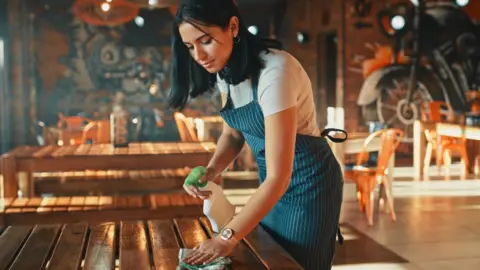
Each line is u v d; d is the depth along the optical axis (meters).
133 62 11.03
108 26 10.90
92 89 10.88
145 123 10.91
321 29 9.84
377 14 9.55
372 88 9.58
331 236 1.80
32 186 4.25
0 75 10.12
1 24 10.07
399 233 4.41
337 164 1.80
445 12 9.77
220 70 1.62
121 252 1.75
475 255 3.83
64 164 4.05
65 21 10.67
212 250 1.48
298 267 1.56
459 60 9.86
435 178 7.13
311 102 1.71
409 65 9.69
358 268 3.54
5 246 1.85
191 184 1.80
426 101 9.77
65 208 3.46
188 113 10.45
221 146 1.95
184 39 1.53
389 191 4.88
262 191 1.50
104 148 4.54
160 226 2.10
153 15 11.03
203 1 1.47
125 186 4.27
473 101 9.36
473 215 5.03
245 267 1.58
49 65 10.63
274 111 1.52
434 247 4.02
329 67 10.07
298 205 1.74
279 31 10.45
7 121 10.17
